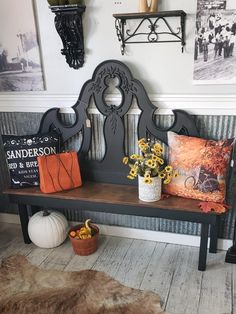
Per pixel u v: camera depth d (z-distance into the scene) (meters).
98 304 1.80
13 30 2.20
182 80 2.03
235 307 1.77
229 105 1.98
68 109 2.29
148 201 1.98
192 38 1.93
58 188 2.17
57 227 2.28
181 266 2.10
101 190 2.18
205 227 1.93
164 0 1.90
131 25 2.00
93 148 2.32
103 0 2.00
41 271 2.10
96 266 2.13
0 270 2.12
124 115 2.16
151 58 2.04
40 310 1.77
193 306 1.78
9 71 2.31
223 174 1.90
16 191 2.22
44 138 2.24
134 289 1.91
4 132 2.50
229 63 1.91
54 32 2.15
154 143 2.14
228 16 1.83
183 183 1.97
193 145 1.95
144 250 2.29
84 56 2.15
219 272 2.04
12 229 2.64
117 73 2.07
